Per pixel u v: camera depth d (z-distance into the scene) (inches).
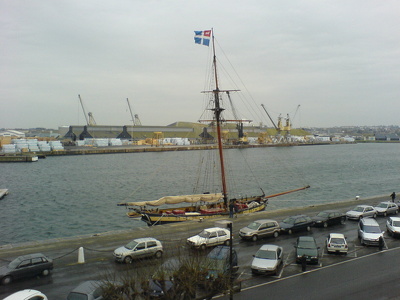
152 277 789.9
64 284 970.7
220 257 977.5
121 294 730.8
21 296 779.4
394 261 1163.9
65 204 3036.4
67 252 1256.2
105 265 1117.1
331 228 1611.7
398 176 4972.9
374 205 2111.2
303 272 1074.7
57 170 5935.0
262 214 1878.7
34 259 1023.0
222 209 2082.9
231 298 807.1
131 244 1160.8
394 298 889.5
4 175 5196.9
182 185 4212.6
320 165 6648.6
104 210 2797.7
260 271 1042.1
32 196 3432.6
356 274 1053.2
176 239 1391.5
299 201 3154.5
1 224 2347.4
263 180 4601.4
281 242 1384.1
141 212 1927.9
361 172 5477.4
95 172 5644.7
